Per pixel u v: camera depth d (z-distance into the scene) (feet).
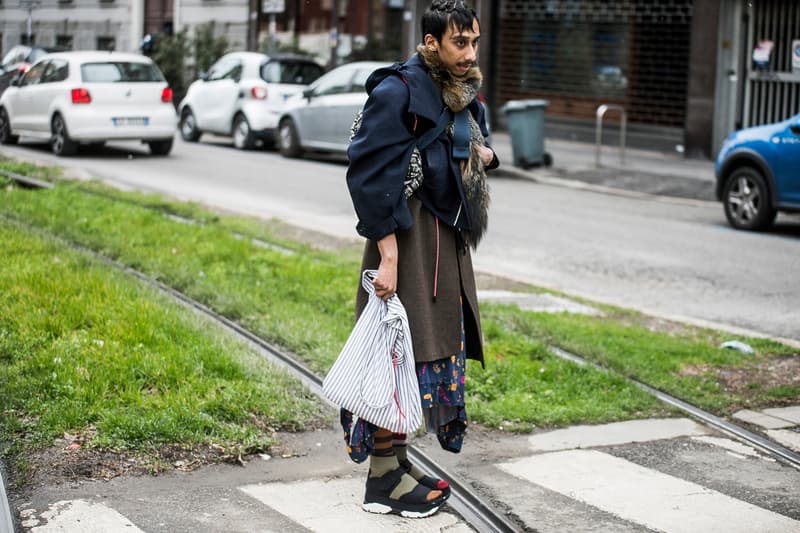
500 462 18.16
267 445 17.80
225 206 48.01
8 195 42.14
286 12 113.09
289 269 31.78
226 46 110.22
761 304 33.63
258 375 20.57
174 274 29.63
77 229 35.76
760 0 73.72
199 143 83.51
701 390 22.93
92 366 19.58
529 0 89.66
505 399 21.39
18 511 14.67
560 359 24.06
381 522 15.17
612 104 84.74
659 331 28.71
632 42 82.79
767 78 73.97
